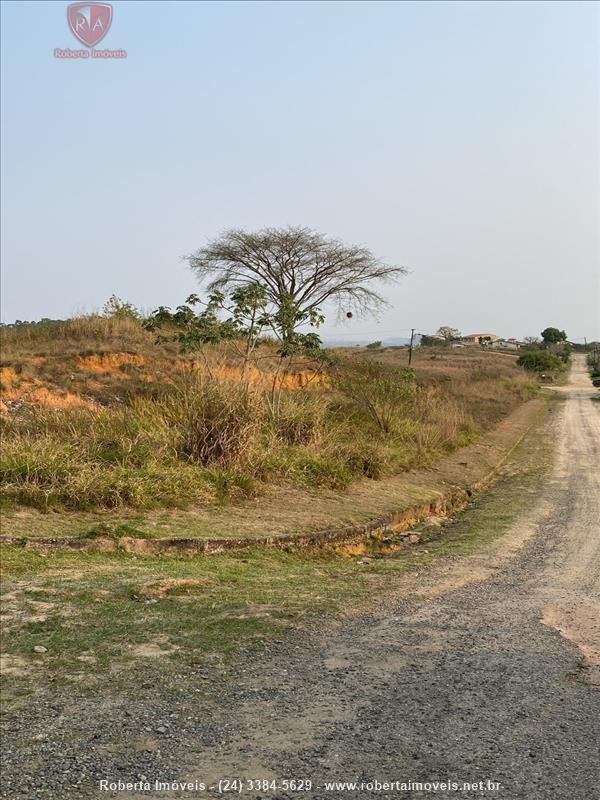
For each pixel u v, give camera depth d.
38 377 16.89
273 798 3.02
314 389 19.56
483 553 9.18
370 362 24.62
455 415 22.62
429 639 5.32
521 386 49.62
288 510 10.45
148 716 3.79
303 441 14.39
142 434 11.68
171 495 9.82
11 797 2.98
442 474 15.80
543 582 7.56
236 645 4.95
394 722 3.81
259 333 15.46
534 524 11.45
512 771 3.30
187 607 5.76
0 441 10.40
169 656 4.67
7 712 3.79
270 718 3.81
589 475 17.33
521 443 24.19
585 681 4.53
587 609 6.40
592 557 8.97
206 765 3.29
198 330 14.83
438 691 4.27
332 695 4.16
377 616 5.89
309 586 6.84
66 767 3.24
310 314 16.05
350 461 14.17
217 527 8.97
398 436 18.44
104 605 5.67
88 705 3.90
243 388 12.54
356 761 3.36
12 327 22.11
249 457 11.76
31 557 7.03
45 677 4.26
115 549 7.71
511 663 4.82
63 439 11.53
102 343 20.25
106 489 9.25
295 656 4.80
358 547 9.66
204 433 11.64
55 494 8.91
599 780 3.23
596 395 50.97
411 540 10.41
